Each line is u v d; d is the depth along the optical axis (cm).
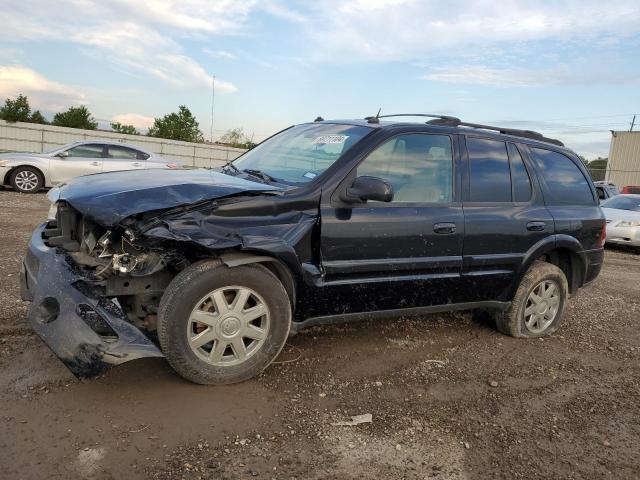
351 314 395
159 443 282
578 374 431
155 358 377
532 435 328
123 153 1456
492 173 459
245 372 347
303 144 443
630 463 307
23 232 800
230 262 325
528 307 496
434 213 411
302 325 378
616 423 354
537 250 475
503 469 289
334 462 281
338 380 375
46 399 312
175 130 4706
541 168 499
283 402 337
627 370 450
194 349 330
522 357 455
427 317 534
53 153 1384
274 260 343
